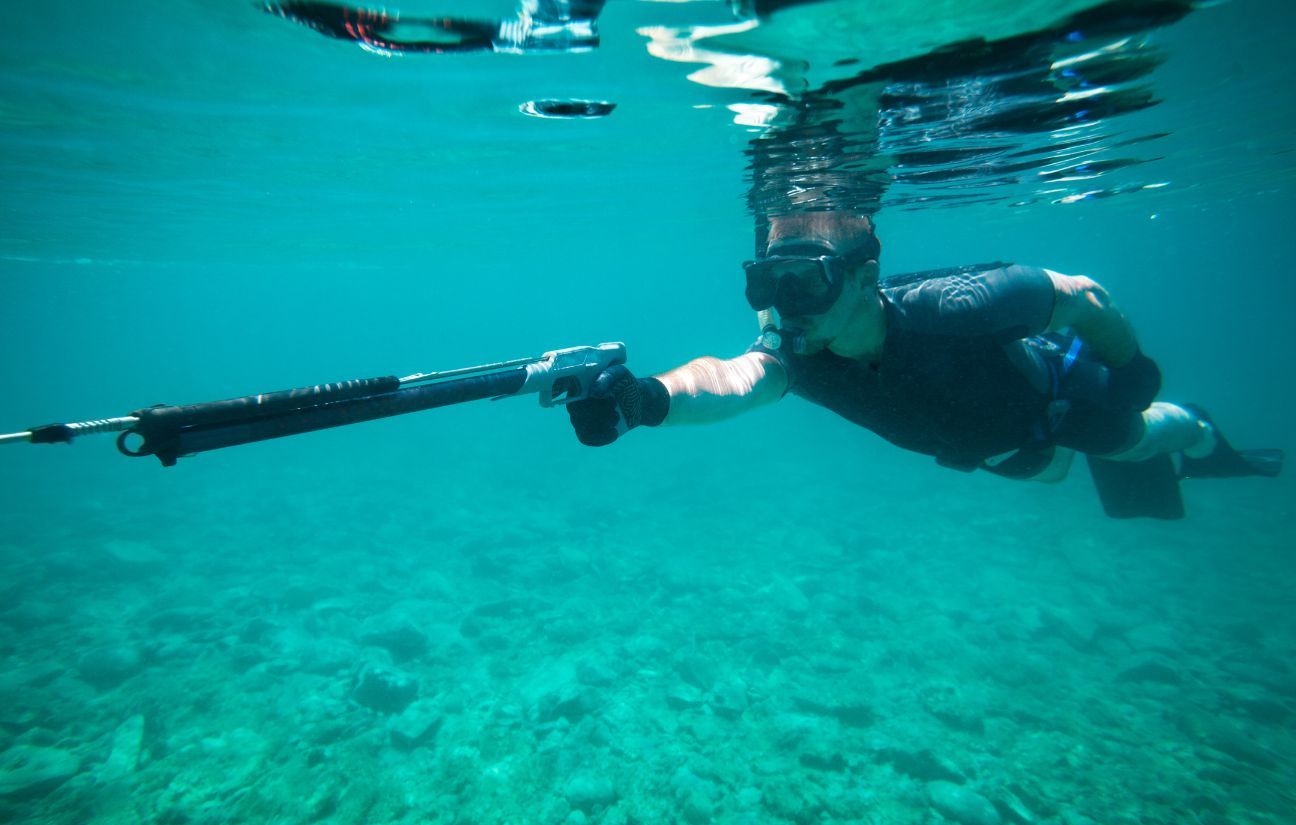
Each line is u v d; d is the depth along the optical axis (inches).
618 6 199.0
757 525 705.0
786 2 193.9
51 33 226.5
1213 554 561.6
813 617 434.3
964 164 403.5
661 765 267.4
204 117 328.5
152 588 523.5
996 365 104.5
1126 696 330.3
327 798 247.9
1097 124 357.4
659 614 443.5
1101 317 109.5
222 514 834.8
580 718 303.4
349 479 1081.4
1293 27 257.9
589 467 1093.8
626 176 520.4
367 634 393.1
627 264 1635.1
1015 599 460.4
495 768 265.6
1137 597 468.1
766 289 100.1
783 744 280.7
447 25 217.5
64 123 334.6
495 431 1610.5
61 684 341.7
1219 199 939.3
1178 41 250.8
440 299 3203.7
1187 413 158.4
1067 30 219.0
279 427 57.2
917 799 247.6
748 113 306.8
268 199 565.3
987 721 306.5
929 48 225.3
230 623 439.5
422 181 509.0
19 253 885.2
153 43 235.0
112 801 251.6
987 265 107.3
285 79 272.8
